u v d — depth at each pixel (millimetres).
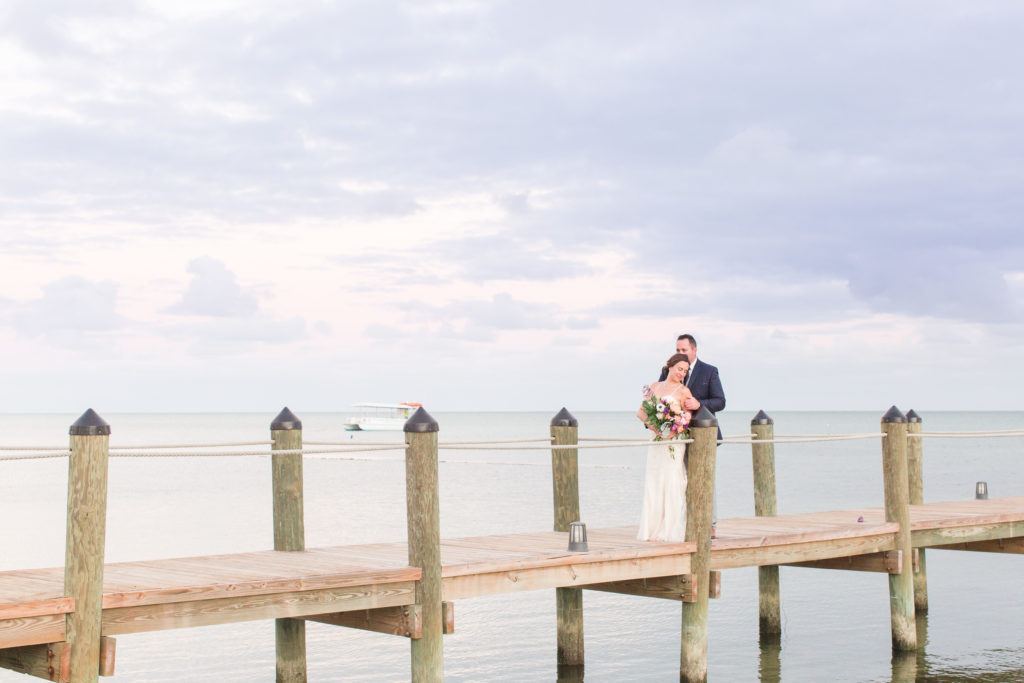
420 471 7809
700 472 9469
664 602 14859
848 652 11789
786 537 10258
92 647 6242
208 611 6809
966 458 59312
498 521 25312
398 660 11344
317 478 45312
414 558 7801
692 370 10102
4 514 28391
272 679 10453
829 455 66250
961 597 15312
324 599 7305
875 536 11125
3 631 5941
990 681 10477
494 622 13555
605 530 10844
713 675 10773
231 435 113750
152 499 33562
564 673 10805
